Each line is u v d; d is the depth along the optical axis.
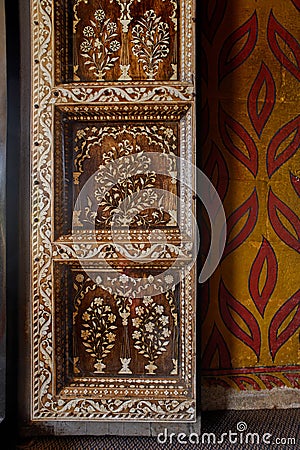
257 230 1.62
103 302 1.40
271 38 1.61
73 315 1.41
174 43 1.39
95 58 1.40
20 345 1.41
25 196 1.40
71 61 1.41
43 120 1.38
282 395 1.61
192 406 1.36
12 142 1.41
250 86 1.61
